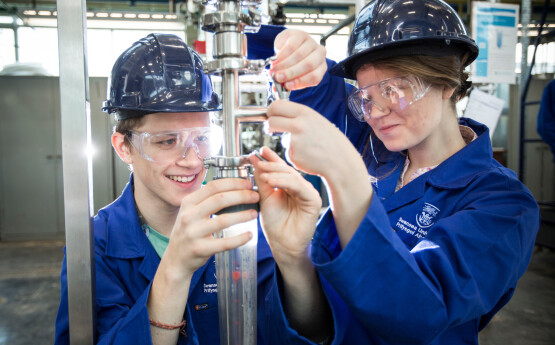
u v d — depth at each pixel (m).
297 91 1.31
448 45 0.88
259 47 1.18
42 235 6.06
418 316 0.64
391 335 0.66
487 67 2.80
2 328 3.36
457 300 0.68
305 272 0.70
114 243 0.96
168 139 0.84
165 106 0.85
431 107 0.90
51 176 6.01
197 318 0.94
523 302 3.67
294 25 4.71
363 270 0.60
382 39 0.89
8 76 5.80
